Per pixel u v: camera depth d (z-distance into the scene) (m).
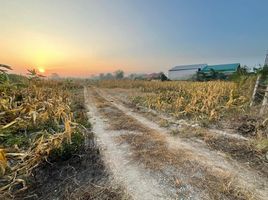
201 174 3.62
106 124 7.20
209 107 8.19
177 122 7.30
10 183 2.88
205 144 5.16
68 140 4.18
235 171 3.74
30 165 3.24
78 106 11.01
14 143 3.61
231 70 42.62
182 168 3.84
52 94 8.59
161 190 3.13
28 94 6.67
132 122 7.48
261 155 4.36
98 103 12.40
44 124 5.06
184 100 9.72
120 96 16.91
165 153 4.53
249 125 6.14
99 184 3.32
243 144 5.01
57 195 3.04
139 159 4.22
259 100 8.58
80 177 3.53
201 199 2.91
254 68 9.85
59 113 5.45
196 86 14.22
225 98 10.22
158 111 9.45
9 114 4.34
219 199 2.91
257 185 3.29
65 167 3.84
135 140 5.42
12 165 3.27
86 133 5.71
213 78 32.12
